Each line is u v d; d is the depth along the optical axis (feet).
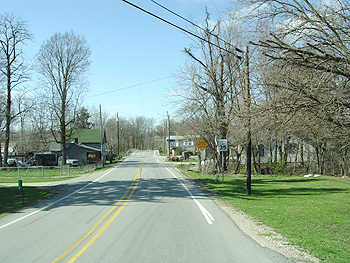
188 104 94.73
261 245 23.18
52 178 96.37
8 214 38.47
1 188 67.05
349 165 98.17
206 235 26.17
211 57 92.53
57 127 157.99
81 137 232.12
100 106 168.35
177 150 305.12
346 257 20.31
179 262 19.40
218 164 103.71
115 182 77.25
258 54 39.14
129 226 29.68
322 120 32.30
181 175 98.27
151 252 21.45
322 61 31.14
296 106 32.01
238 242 23.99
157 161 219.41
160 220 32.37
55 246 23.13
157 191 58.44
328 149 102.63
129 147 516.32
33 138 260.01
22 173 108.47
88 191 60.49
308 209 38.42
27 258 20.36
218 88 93.76
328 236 25.63
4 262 19.62
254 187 64.64
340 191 56.65
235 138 96.68
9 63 133.49
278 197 50.03
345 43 31.22
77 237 25.76
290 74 33.24
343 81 30.35
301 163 117.91
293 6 32.50
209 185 68.44
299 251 21.68
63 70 151.33
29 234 27.22
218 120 91.81
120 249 22.18
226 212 36.94
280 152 111.45
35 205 45.42
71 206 43.09
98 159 195.52
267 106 34.63
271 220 32.17
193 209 39.04
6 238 25.93
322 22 30.50
